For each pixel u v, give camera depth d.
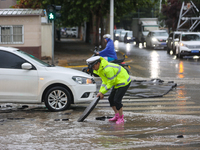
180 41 39.19
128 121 11.12
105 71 10.22
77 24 78.12
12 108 13.67
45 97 12.86
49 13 27.77
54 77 12.77
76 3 42.66
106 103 14.59
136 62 34.06
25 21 31.92
